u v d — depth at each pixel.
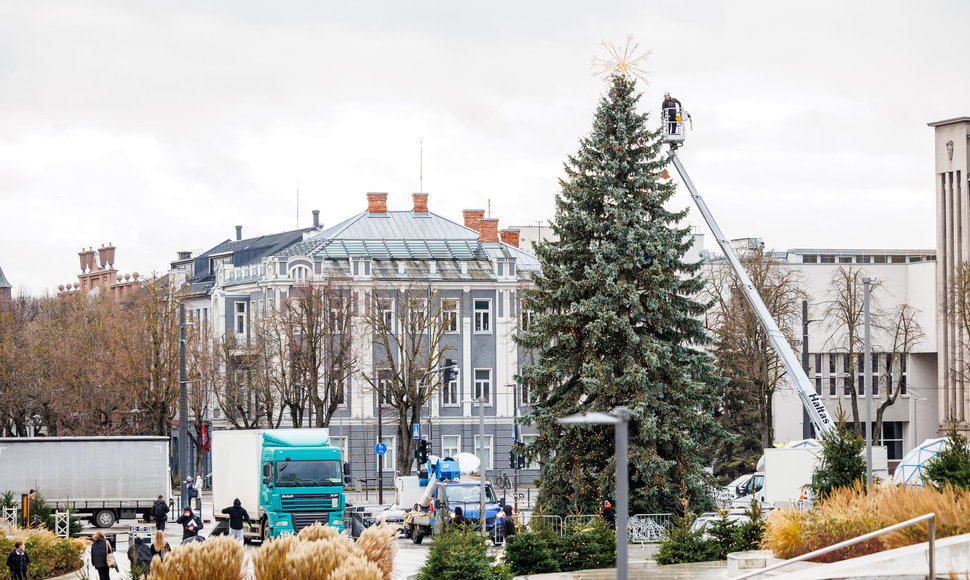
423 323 83.81
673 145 56.06
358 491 82.81
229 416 82.75
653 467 47.34
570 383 50.00
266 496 50.94
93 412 85.19
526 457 50.59
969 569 24.61
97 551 36.88
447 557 32.03
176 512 69.50
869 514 30.89
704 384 49.34
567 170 51.03
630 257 49.59
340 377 80.62
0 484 59.22
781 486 54.12
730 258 55.19
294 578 27.33
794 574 26.02
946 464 34.12
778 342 53.50
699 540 37.03
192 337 84.81
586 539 37.03
